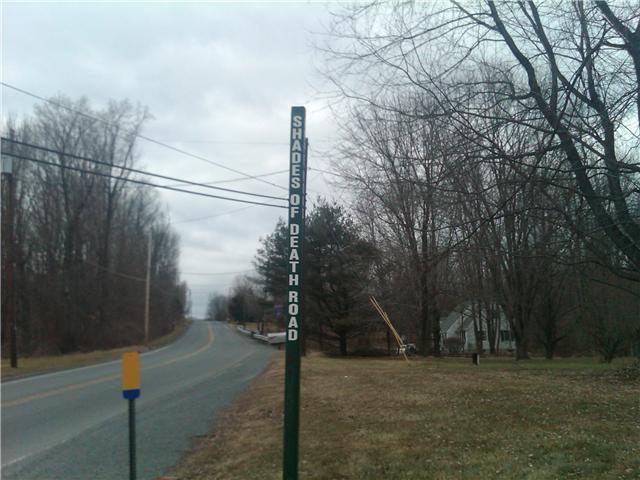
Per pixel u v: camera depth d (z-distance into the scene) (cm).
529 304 2675
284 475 581
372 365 2191
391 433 812
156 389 1698
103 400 1471
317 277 4056
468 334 5841
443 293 2581
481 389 1238
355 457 695
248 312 10956
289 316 596
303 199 608
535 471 596
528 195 712
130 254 6669
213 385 1789
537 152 648
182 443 908
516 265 1296
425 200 734
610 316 2766
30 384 2000
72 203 5219
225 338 7056
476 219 675
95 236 5450
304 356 3475
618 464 610
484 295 2580
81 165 5194
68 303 5184
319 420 941
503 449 693
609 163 676
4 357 4184
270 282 5794
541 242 798
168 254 10062
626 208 761
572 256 854
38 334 5031
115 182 5447
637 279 1053
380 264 2789
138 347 4984
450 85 717
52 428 1081
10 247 3002
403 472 625
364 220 2064
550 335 3403
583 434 754
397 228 1245
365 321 3928
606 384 1318
